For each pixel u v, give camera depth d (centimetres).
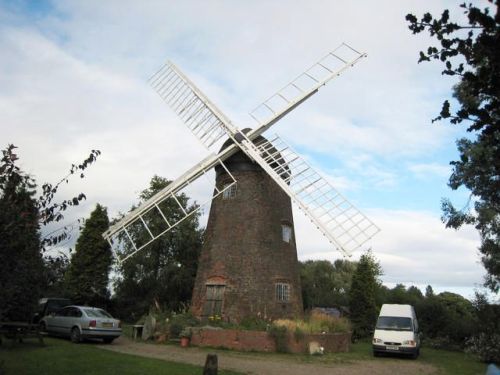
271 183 2384
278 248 2294
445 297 4919
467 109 507
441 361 1983
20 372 1136
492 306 2472
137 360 1396
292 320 2077
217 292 2189
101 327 1870
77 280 3167
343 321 2230
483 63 498
